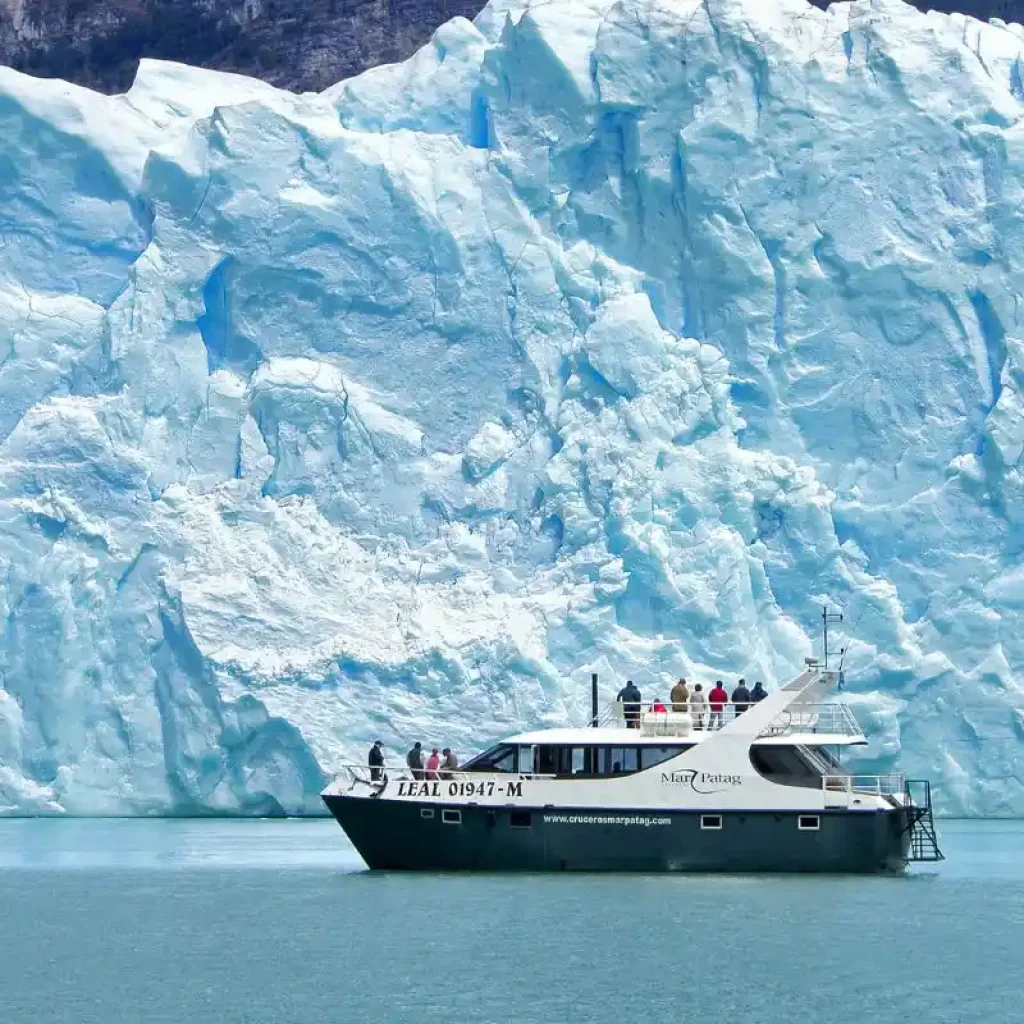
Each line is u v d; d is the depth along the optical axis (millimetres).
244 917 54188
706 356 100688
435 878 58844
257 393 101438
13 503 98500
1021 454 98188
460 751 93938
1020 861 70250
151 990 43969
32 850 76250
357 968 46031
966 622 96938
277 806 94312
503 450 101562
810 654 97312
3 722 95875
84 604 97125
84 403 101250
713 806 57719
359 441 101625
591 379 100625
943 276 101312
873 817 57812
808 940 49344
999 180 102125
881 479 100438
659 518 97625
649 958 47031
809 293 102250
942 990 43812
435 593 98500
